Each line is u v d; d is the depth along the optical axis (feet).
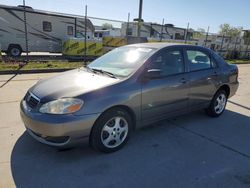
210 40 87.92
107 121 11.04
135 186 9.23
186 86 14.30
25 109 10.99
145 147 12.30
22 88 23.32
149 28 77.00
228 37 93.20
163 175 10.00
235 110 19.63
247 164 11.20
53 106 10.05
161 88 12.84
